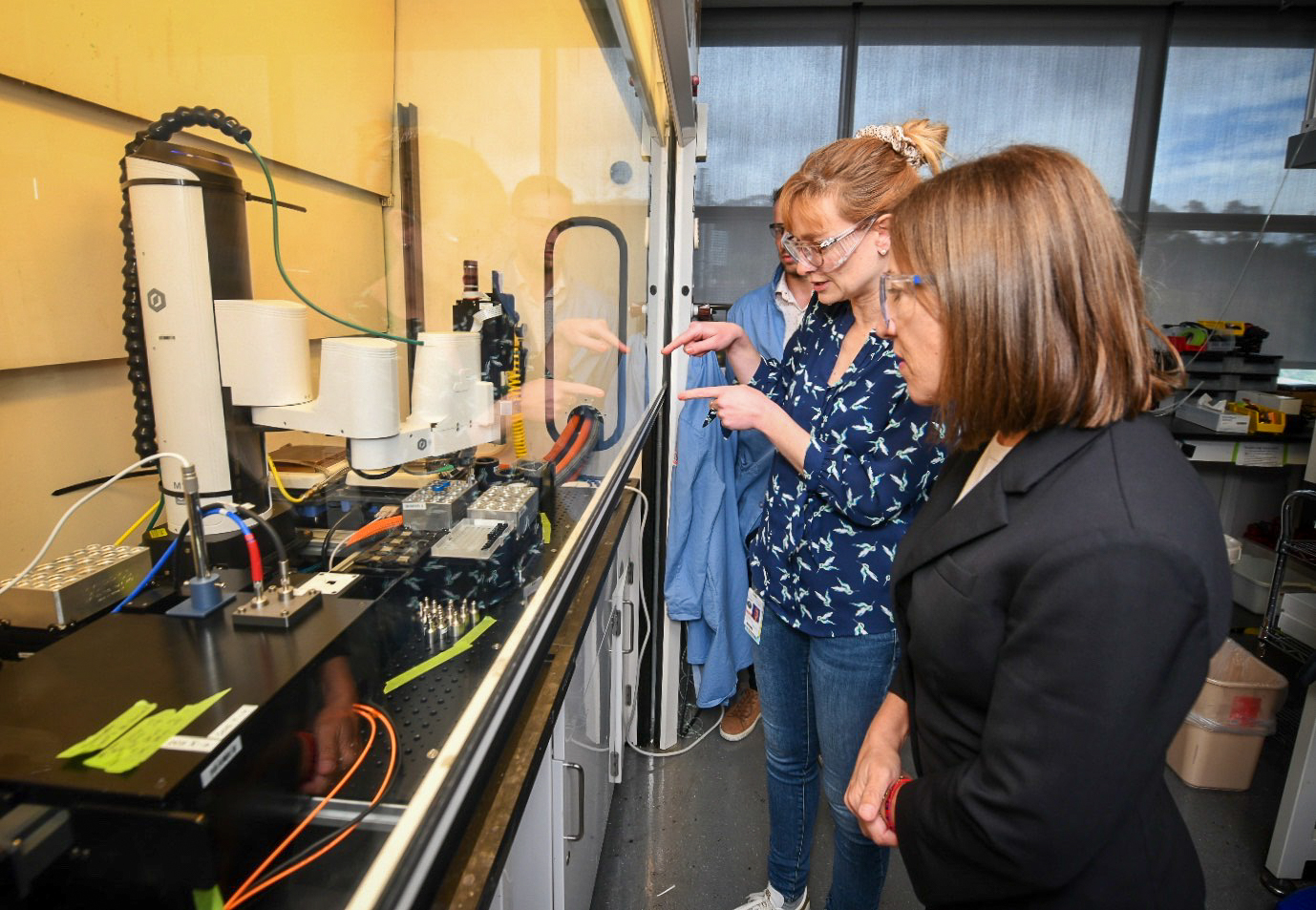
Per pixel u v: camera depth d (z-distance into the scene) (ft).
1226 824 6.31
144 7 2.66
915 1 11.21
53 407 2.38
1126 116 11.60
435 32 4.96
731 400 3.88
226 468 2.39
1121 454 1.84
